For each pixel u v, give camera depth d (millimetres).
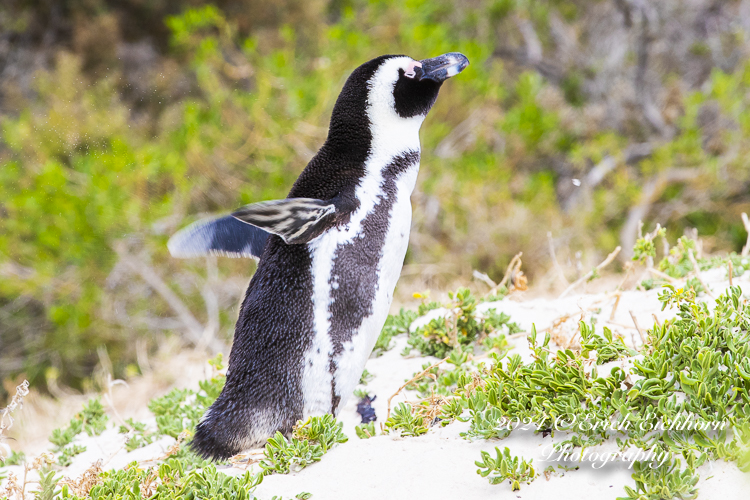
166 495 5098
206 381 8820
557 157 21312
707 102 20719
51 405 12648
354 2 24219
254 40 20641
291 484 5215
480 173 18328
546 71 23453
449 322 8641
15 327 17938
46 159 18391
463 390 6379
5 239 17078
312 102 18281
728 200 19469
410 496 4812
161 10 23391
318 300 6133
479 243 17188
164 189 18328
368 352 6480
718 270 8781
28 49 23500
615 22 23172
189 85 22703
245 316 6340
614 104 21797
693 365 4898
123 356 17344
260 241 7035
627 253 17984
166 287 17406
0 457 6703
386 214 6457
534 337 5906
